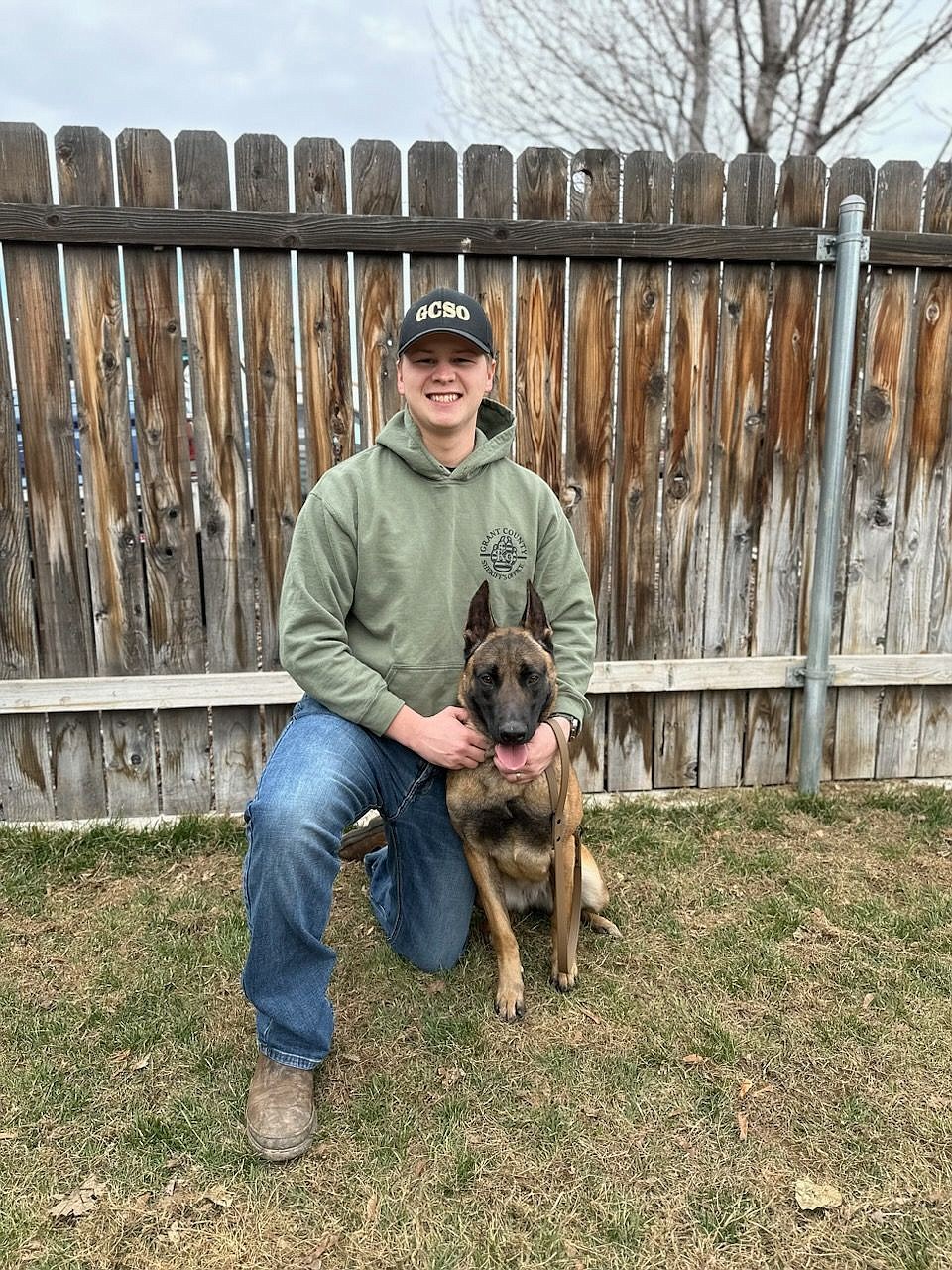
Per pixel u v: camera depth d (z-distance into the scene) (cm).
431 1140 215
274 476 369
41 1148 214
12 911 321
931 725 441
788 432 399
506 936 271
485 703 254
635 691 409
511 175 355
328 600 250
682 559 404
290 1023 219
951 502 418
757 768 434
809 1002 266
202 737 393
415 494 260
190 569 375
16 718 381
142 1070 240
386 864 286
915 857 357
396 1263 184
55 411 355
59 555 367
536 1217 194
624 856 360
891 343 397
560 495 388
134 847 366
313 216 342
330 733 242
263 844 212
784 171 374
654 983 277
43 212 330
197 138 335
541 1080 236
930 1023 255
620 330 379
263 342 356
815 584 402
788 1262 184
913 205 384
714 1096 229
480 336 249
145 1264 185
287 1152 209
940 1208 195
